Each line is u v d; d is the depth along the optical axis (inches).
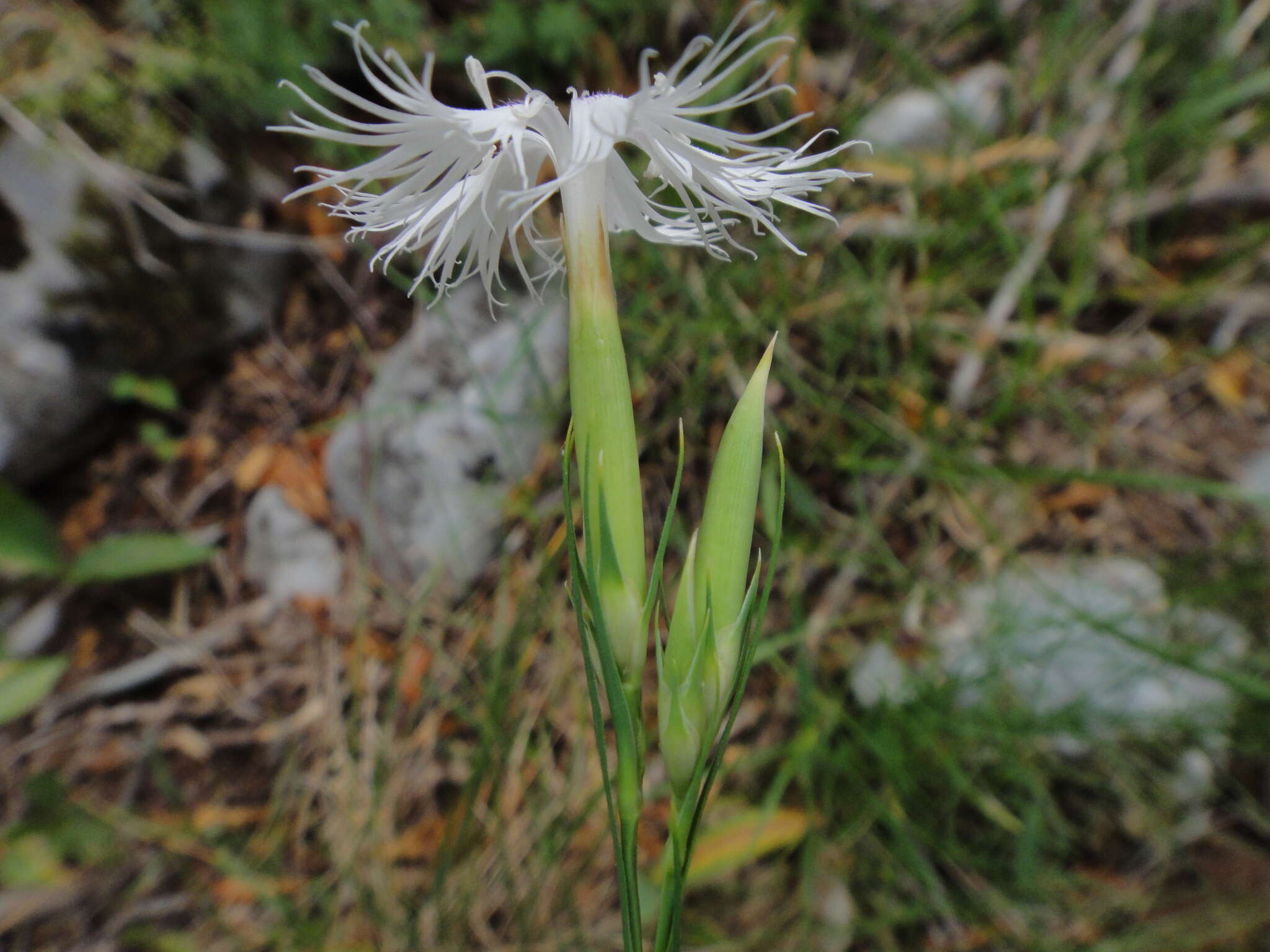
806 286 6.0
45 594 6.2
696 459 6.0
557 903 5.1
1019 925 4.9
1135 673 5.1
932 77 6.1
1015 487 6.0
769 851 5.2
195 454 6.7
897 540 5.9
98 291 6.1
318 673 5.9
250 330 6.8
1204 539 5.9
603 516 2.2
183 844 5.5
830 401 5.8
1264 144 6.5
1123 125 6.5
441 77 6.4
